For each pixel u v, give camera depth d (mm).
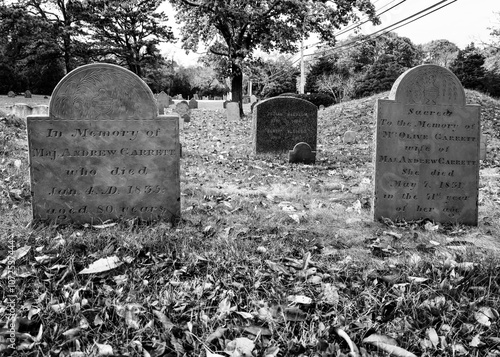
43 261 3502
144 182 4945
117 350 2480
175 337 2637
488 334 2783
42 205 4738
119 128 4836
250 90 60375
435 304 3014
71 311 2816
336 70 56906
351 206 6203
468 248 4223
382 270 3604
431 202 5465
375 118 5328
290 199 6594
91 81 4730
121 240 4012
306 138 11977
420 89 5359
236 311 2918
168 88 72875
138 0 29328
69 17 46781
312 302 3045
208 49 28312
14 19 41562
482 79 37375
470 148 5465
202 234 4398
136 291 3131
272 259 3801
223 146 13859
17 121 11852
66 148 4746
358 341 2641
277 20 26500
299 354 2523
